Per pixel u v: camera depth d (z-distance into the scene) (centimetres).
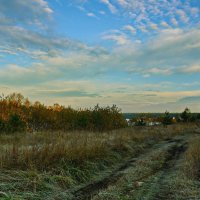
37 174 1073
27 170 1109
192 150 1738
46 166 1206
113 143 1894
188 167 1341
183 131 3394
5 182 985
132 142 2153
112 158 1580
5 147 1491
